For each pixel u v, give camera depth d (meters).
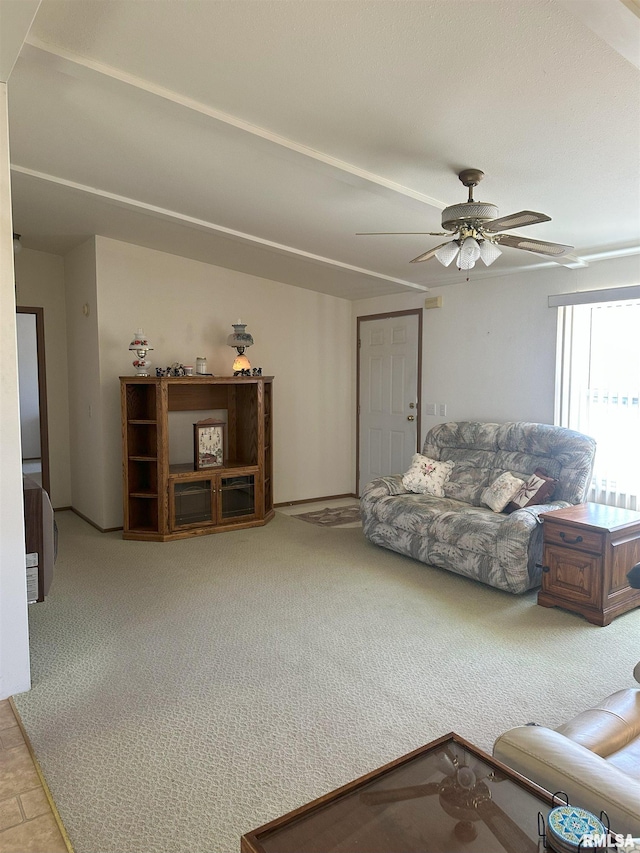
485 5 1.85
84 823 1.79
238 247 5.01
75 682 2.63
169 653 2.91
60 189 3.94
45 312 5.91
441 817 1.28
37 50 2.32
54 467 6.07
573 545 3.37
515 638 3.09
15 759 2.09
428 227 4.09
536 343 4.75
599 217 3.57
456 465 4.87
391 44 2.10
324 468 6.70
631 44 1.83
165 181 3.69
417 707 2.43
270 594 3.71
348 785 1.37
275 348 6.18
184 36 2.20
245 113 2.67
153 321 5.41
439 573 4.14
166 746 2.17
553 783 1.30
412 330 5.93
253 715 2.37
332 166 3.04
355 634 3.14
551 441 4.25
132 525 5.10
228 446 5.84
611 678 2.67
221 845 1.70
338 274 5.56
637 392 4.13
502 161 2.92
